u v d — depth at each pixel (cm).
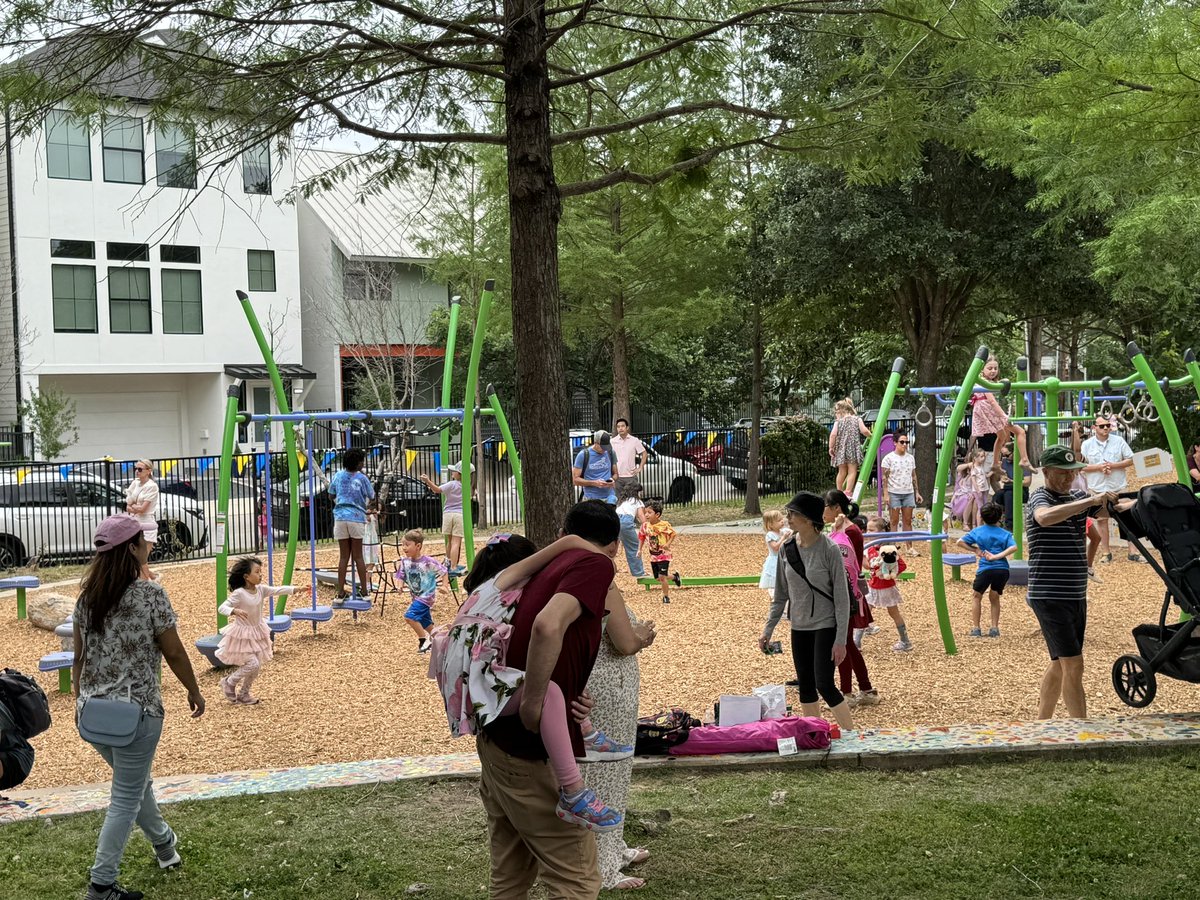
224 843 531
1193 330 2373
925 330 2141
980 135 704
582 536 388
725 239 1978
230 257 3362
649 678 941
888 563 1007
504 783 370
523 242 579
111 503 1836
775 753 616
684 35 714
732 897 454
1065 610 684
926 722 782
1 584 1265
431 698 909
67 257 3053
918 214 1864
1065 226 1806
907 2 621
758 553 1711
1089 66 660
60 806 596
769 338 2761
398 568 1334
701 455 2519
